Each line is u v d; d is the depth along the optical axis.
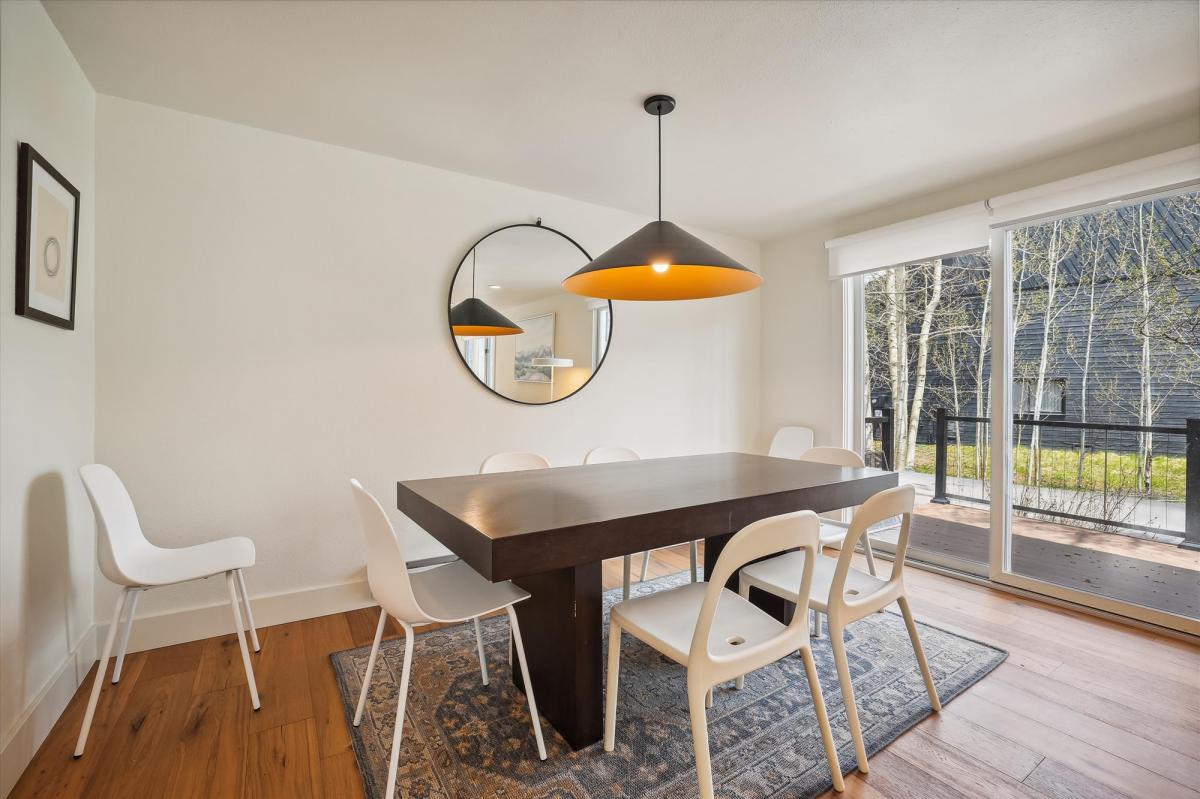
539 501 1.69
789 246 4.14
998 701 1.86
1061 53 1.87
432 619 1.41
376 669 2.07
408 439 2.84
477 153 2.73
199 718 1.75
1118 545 2.57
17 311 1.51
